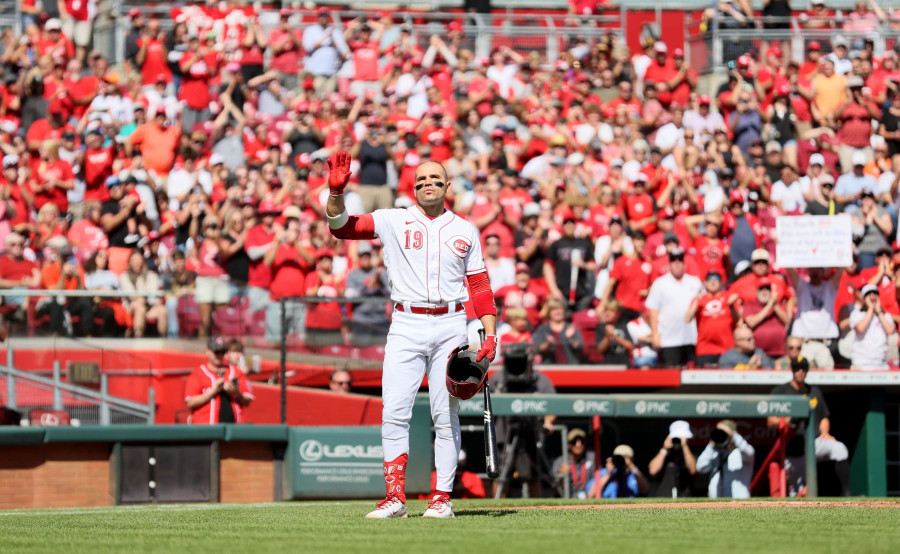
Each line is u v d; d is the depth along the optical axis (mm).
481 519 21922
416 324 22359
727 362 53938
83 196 61375
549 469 41562
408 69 71750
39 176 61719
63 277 51688
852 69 71500
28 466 35375
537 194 62000
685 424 41688
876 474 56031
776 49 73375
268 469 37625
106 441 36000
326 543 17203
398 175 65062
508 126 68625
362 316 51094
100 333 49062
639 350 54094
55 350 46031
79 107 67125
